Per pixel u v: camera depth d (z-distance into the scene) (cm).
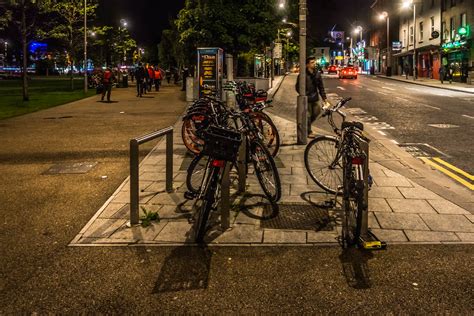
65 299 364
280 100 2508
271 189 593
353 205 478
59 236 494
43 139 1134
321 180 656
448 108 1877
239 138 484
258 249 456
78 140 1116
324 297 365
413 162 871
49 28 2759
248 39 2642
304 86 1002
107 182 717
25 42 2314
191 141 884
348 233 477
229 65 1830
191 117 852
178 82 4528
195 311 346
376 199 609
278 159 862
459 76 4106
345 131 567
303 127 1009
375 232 495
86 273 407
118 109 1880
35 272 410
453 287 378
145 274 405
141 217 543
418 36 5306
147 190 654
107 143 1073
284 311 346
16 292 375
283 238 482
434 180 734
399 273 403
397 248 455
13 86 4275
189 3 2778
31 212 575
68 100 2386
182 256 441
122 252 450
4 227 523
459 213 554
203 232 469
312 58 1073
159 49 5503
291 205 591
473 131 1255
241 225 519
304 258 435
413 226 511
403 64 6031
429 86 3644
